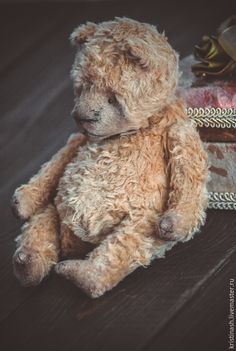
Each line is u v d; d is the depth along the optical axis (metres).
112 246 0.35
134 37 0.34
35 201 0.38
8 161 0.48
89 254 0.36
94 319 0.36
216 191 0.41
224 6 0.60
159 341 0.35
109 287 0.36
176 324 0.36
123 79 0.34
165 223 0.34
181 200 0.35
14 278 0.39
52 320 0.36
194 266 0.38
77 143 0.39
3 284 0.38
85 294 0.37
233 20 0.42
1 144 0.50
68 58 0.57
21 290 0.38
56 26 0.61
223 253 0.39
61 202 0.37
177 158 0.35
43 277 0.37
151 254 0.37
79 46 0.36
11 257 0.40
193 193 0.35
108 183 0.36
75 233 0.36
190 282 0.37
